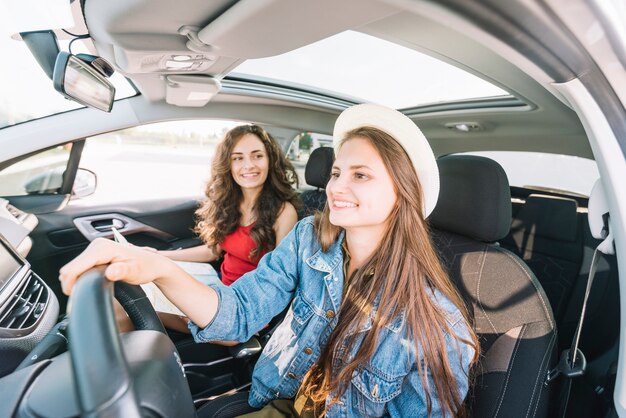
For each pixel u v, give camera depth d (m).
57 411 0.40
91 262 0.61
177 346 1.49
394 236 0.92
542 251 1.96
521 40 0.43
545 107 1.45
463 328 0.89
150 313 0.78
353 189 0.88
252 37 0.93
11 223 1.74
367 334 0.92
